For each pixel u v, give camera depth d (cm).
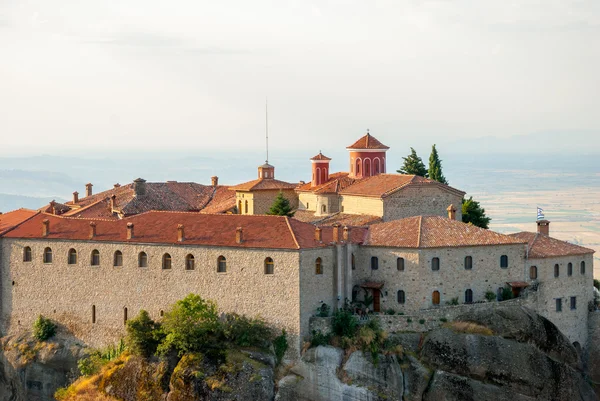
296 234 10344
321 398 9975
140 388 10156
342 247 10706
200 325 10112
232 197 15975
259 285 10250
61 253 11512
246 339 10094
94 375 10681
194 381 9756
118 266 11125
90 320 11312
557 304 11481
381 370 10044
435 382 10119
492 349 10300
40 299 11669
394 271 10744
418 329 10494
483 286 10956
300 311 10031
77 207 15425
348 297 10794
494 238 11088
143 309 10938
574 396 10731
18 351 11494
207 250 10550
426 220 11175
